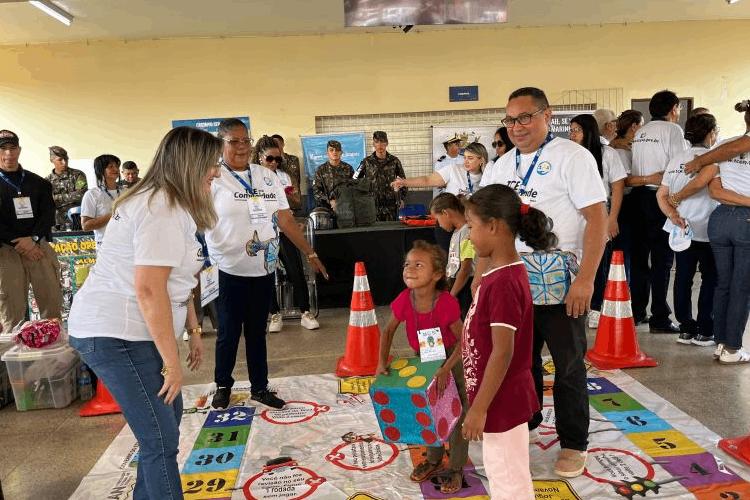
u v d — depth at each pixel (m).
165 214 1.74
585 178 2.26
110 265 1.79
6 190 4.25
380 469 2.51
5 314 4.35
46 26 7.12
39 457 2.82
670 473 2.38
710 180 3.52
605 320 3.76
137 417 1.81
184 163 1.80
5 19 6.79
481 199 1.74
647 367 3.63
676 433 2.72
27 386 3.40
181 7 6.60
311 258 3.40
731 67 8.39
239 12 6.89
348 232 5.61
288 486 2.40
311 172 8.23
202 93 8.08
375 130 8.34
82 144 8.05
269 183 3.14
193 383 3.72
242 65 8.06
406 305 2.27
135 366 1.79
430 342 2.20
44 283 4.53
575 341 2.35
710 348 3.96
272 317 4.93
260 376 3.25
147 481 1.84
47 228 4.46
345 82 8.18
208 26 7.46
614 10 7.53
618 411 2.99
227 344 3.16
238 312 3.12
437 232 5.03
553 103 8.36
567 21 8.03
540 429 2.80
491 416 1.77
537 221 1.75
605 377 3.48
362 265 3.84
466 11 4.60
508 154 2.53
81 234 5.39
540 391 2.74
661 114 4.42
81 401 3.53
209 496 2.35
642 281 4.57
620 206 4.32
